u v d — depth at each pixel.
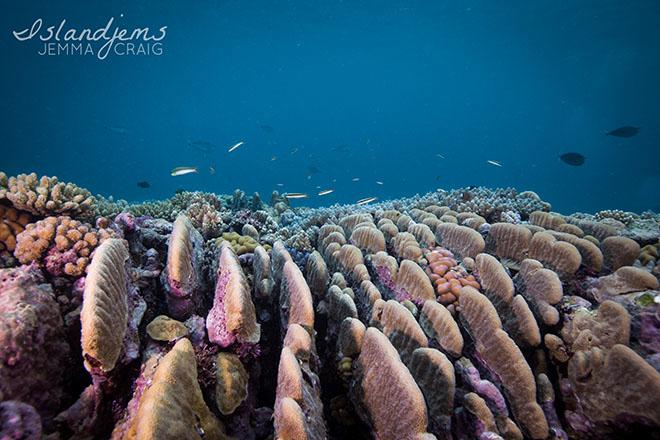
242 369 2.57
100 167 99.62
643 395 2.27
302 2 42.44
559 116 98.25
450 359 3.03
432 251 4.32
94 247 2.79
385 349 2.47
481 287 3.68
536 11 38.88
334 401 2.97
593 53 49.84
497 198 7.12
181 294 2.79
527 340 3.13
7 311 1.98
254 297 3.58
